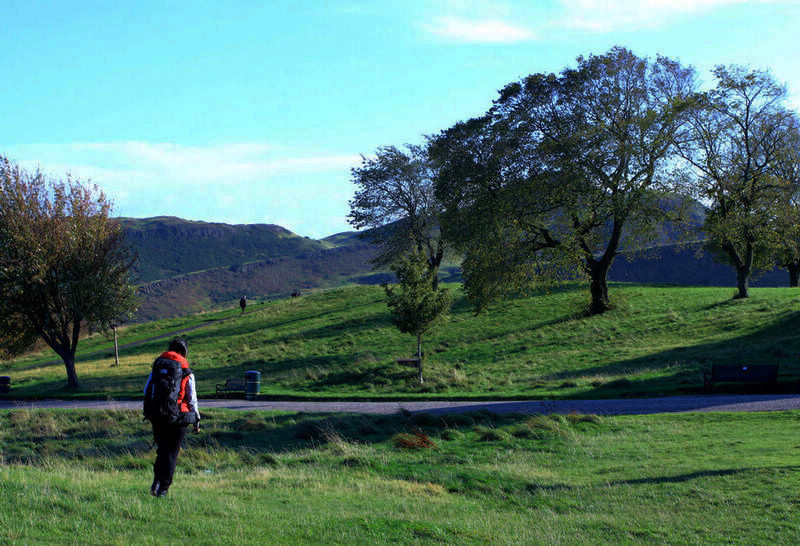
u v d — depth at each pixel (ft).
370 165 189.57
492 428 56.59
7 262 115.55
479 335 143.23
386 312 187.21
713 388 73.15
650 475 36.91
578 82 120.98
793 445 41.96
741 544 23.70
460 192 132.67
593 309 143.95
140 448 55.01
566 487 35.55
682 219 126.31
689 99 119.65
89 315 118.73
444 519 27.35
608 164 120.78
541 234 134.10
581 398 76.64
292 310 222.07
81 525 20.59
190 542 19.77
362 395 92.27
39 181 122.01
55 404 96.17
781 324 106.83
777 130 134.10
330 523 24.03
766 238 129.70
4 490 23.84
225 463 47.39
